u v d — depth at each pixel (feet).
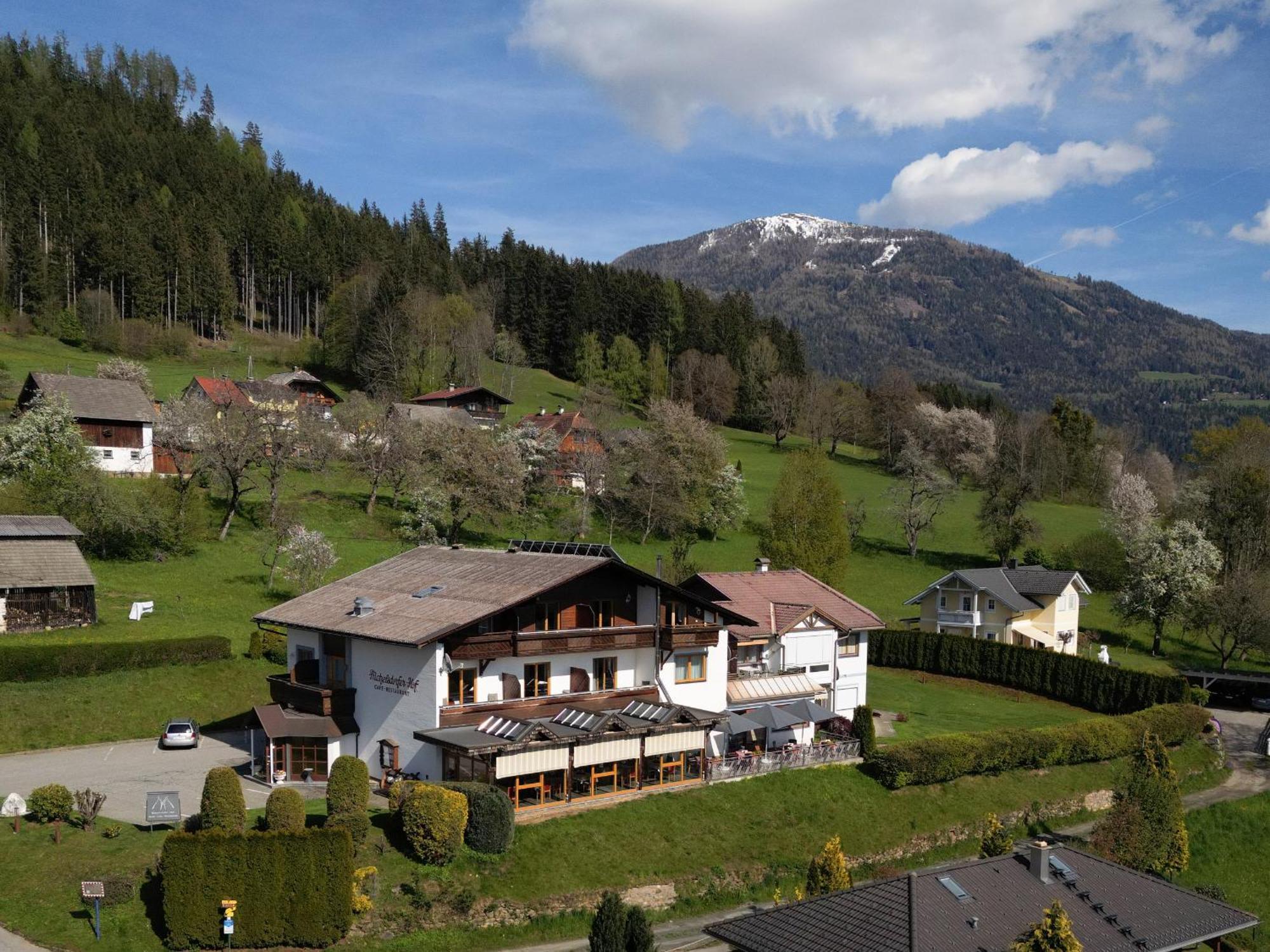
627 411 564.30
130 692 180.24
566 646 156.04
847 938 88.74
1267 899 165.48
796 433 604.08
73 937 107.65
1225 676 274.98
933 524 422.41
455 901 121.08
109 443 309.42
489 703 149.79
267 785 150.00
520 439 367.04
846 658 210.79
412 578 174.91
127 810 134.82
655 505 350.02
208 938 110.52
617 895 99.71
